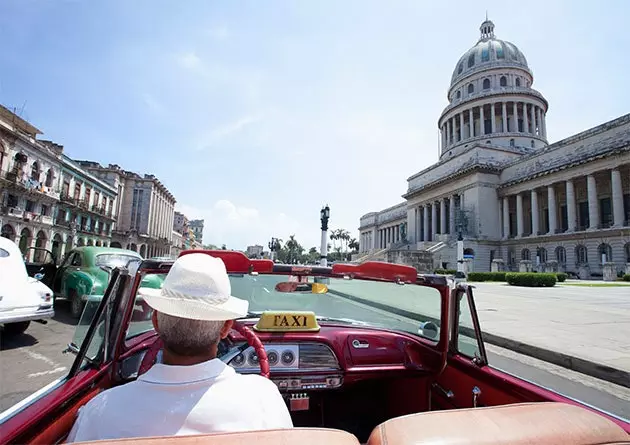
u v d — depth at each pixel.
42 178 37.22
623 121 37.28
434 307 2.72
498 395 2.09
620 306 13.99
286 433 0.98
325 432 1.01
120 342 2.09
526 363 6.66
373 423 2.87
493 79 64.94
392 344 2.81
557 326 9.40
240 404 1.24
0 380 4.86
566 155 43.19
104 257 8.98
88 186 48.06
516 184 48.38
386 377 2.66
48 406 1.44
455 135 66.25
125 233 63.25
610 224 41.38
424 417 1.16
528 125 60.97
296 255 107.81
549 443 1.06
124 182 66.50
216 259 1.57
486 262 48.22
